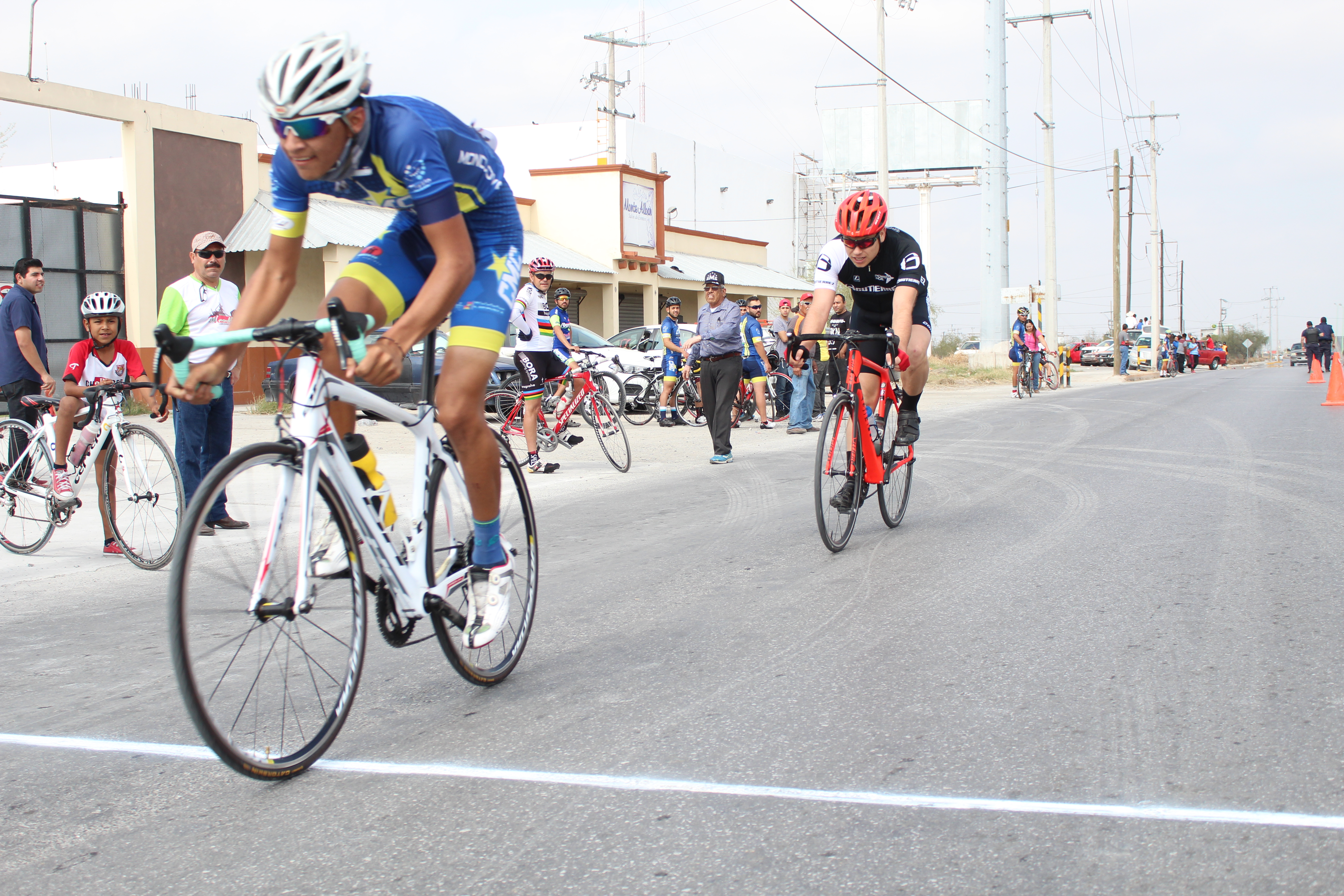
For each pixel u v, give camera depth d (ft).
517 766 8.92
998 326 124.36
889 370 18.51
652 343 57.16
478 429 10.16
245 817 8.09
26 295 22.94
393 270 10.12
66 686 11.67
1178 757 8.72
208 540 8.07
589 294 88.17
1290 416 43.96
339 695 9.14
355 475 9.22
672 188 150.51
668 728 9.72
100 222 54.13
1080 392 74.59
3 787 8.80
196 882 7.11
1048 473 26.94
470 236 10.26
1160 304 146.20
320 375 8.87
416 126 9.15
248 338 8.38
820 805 8.01
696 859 7.23
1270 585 14.49
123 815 8.20
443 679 11.45
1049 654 11.68
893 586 15.16
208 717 7.99
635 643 12.64
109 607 15.65
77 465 19.30
